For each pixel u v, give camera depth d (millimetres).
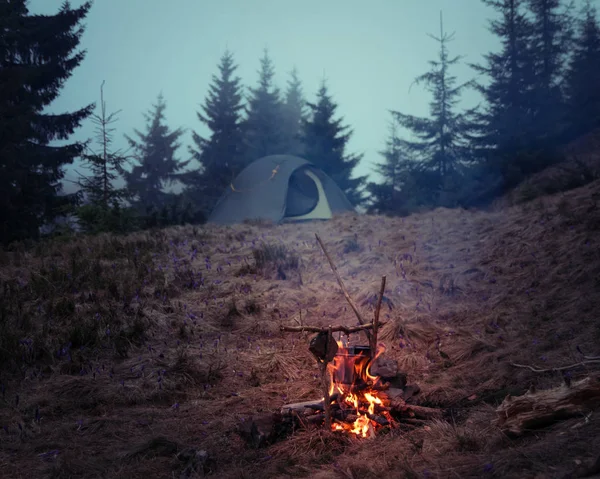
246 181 17953
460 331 6336
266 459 3637
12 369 5445
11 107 16891
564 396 3119
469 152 26062
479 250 8953
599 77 24797
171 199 34250
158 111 39969
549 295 6676
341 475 3115
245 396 5062
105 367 5672
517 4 26281
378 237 10969
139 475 3504
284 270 9055
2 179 16125
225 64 37906
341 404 4230
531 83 25656
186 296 7883
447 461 2938
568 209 9070
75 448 3998
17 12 19578
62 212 16672
